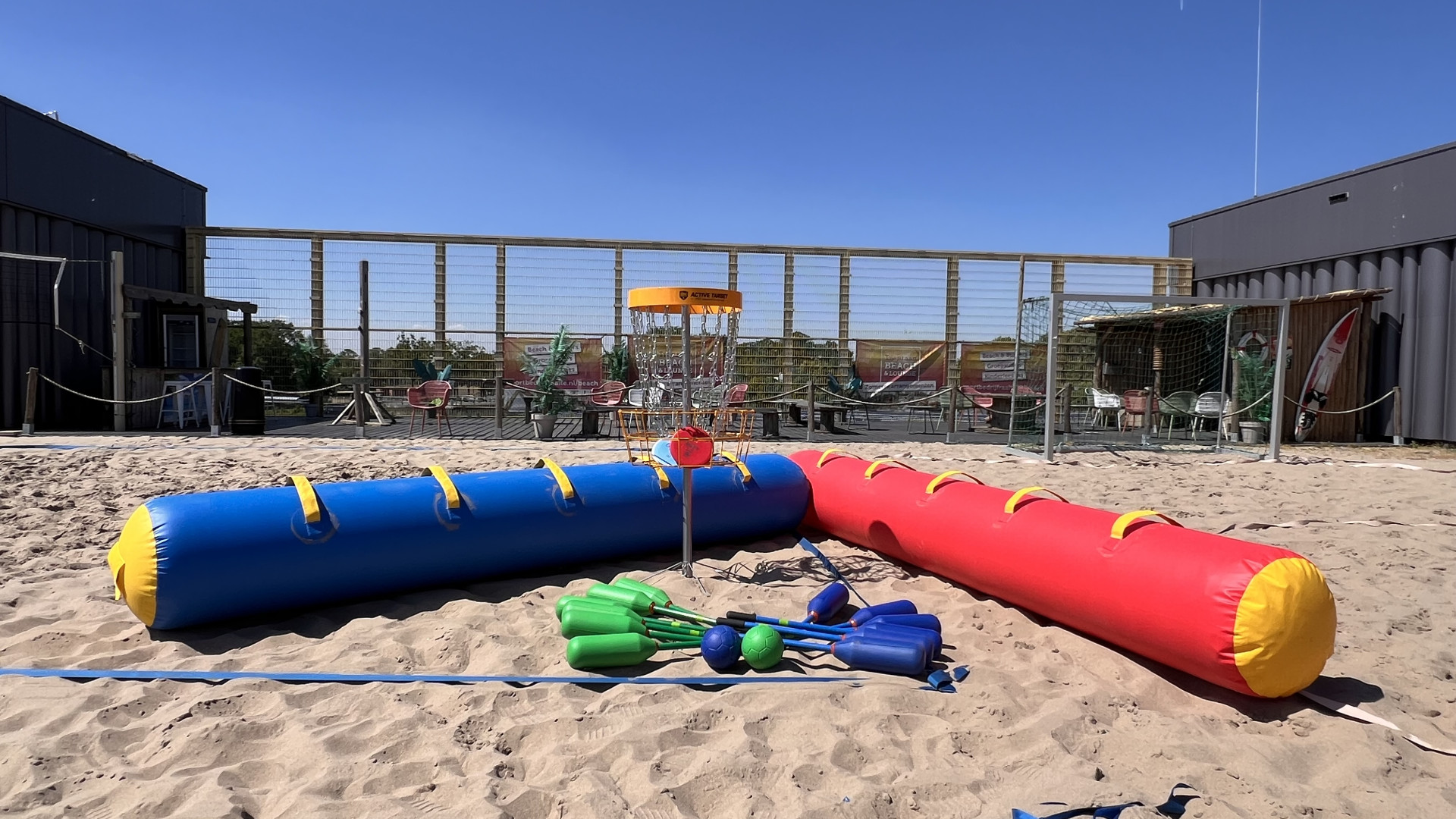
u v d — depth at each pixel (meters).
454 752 2.79
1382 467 10.40
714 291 4.82
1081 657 3.86
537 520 4.77
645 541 5.20
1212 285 17.77
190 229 16.62
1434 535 6.24
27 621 3.96
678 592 4.67
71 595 4.37
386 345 16.88
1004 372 17.89
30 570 4.81
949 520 4.73
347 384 14.14
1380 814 2.56
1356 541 6.04
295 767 2.68
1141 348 16.67
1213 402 14.33
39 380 12.93
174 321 14.43
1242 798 2.62
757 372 17.45
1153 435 14.89
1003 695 3.34
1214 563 3.38
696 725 3.04
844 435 14.02
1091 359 17.41
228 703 3.10
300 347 16.72
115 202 14.70
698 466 4.83
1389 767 2.83
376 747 2.82
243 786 2.58
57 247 13.37
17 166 12.46
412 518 4.40
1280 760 2.88
